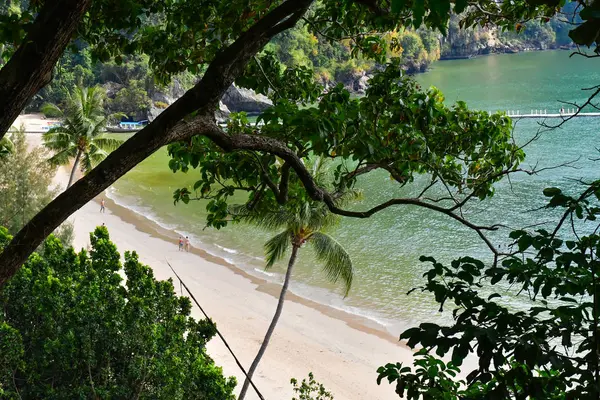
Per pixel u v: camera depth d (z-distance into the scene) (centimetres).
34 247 467
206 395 1648
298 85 951
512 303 3142
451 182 929
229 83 510
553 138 7169
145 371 1648
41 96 9438
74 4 420
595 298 397
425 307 3597
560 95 10081
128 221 5303
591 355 393
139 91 9519
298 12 545
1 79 419
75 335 1692
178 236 4934
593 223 3875
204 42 939
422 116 802
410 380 519
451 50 15712
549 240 448
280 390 2764
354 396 2747
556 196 445
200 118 514
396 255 4341
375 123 830
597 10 288
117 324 1706
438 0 327
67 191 465
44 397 1698
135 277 1889
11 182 3097
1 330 1620
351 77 11475
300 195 931
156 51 920
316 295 3781
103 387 1656
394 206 5359
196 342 1798
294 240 2503
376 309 3594
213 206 900
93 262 1962
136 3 905
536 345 388
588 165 5900
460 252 4312
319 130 609
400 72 850
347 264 2488
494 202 5147
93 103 3684
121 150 476
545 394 419
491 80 12219
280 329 3334
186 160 713
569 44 16038
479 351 391
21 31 667
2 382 1642
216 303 3659
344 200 2416
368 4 672
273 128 718
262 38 529
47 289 1747
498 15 880
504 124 962
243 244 4725
